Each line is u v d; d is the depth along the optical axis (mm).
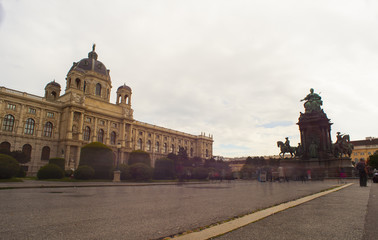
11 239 4449
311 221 6004
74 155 77188
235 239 4344
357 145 122500
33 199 11430
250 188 21500
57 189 19875
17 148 68750
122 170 42031
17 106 70875
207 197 12789
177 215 7160
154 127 112188
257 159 95312
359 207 8508
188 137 129500
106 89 95312
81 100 80938
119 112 94875
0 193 14867
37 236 4668
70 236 4695
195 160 85125
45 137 75000
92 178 39312
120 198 12312
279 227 5336
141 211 7898
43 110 76188
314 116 58094
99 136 88000
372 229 5152
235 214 7355
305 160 55594
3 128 67750
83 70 85562
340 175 49344
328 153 55312
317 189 19062
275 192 16188
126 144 95438
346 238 4434
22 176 46188
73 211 7805
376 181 32531
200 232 4867
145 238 4609
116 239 4516
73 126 79062
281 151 59594
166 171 50562
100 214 7254
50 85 90000
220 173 55500
